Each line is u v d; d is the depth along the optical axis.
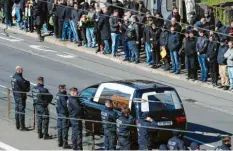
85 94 48.66
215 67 59.00
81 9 70.62
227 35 55.41
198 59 59.94
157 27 62.94
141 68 64.88
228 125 50.78
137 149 44.84
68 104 44.97
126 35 65.19
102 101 47.22
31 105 54.31
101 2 68.88
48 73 63.44
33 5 74.50
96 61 67.56
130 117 43.28
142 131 43.25
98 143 46.59
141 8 65.88
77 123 44.81
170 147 41.03
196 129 49.88
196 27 57.34
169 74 62.62
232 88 58.38
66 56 69.19
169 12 72.12
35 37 75.81
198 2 73.19
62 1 72.19
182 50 61.47
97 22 67.81
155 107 45.25
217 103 56.00
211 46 58.56
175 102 46.03
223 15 69.62
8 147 46.12
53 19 73.25
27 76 62.19
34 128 49.78
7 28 78.88
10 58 68.25
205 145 46.75
